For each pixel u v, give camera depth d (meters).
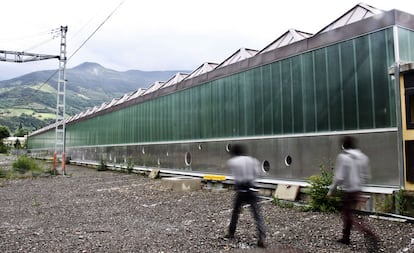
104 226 7.40
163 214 8.55
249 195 5.95
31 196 12.20
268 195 10.66
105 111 25.78
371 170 8.01
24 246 5.99
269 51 11.15
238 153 6.24
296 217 7.75
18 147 72.94
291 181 10.07
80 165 31.03
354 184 5.56
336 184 5.70
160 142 17.67
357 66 8.49
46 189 14.12
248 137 11.79
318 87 9.45
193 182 12.84
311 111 9.61
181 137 15.80
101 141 26.44
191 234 6.58
